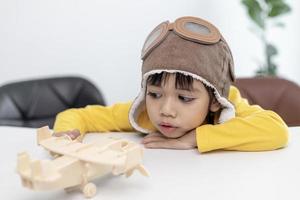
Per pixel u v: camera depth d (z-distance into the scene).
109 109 0.86
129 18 2.01
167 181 0.53
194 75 0.65
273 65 2.15
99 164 0.48
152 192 0.50
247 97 1.35
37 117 1.47
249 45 2.31
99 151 0.49
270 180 0.53
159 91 0.68
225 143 0.66
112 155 0.48
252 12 2.06
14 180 0.55
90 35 1.96
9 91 1.40
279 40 2.37
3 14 1.75
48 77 1.55
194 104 0.68
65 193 0.50
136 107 0.77
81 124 0.81
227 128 0.68
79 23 1.92
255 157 0.64
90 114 0.85
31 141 0.75
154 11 2.06
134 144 0.52
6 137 0.78
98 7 1.95
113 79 2.04
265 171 0.57
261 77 1.40
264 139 0.67
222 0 2.20
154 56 0.66
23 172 0.43
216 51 0.67
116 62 2.03
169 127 0.71
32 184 0.43
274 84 1.36
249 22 2.28
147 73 0.67
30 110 1.44
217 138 0.67
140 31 2.05
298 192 0.49
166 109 0.67
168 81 0.66
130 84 2.08
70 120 0.80
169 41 0.66
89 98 1.53
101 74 2.02
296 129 0.81
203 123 0.74
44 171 0.44
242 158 0.63
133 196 0.49
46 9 1.84
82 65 1.97
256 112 0.75
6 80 1.80
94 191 0.49
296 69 2.44
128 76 2.07
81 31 1.94
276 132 0.67
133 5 2.01
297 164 0.60
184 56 0.64
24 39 1.81
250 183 0.52
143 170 0.50
